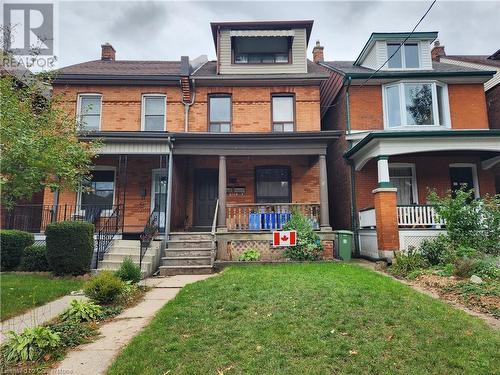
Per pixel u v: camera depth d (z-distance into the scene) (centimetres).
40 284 749
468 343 395
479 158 1286
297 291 602
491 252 841
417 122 1261
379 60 1367
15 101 620
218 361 360
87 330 470
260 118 1307
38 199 1288
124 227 1247
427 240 943
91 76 1273
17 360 375
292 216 1101
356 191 1248
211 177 1332
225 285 665
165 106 1307
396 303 538
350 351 378
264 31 1341
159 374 335
